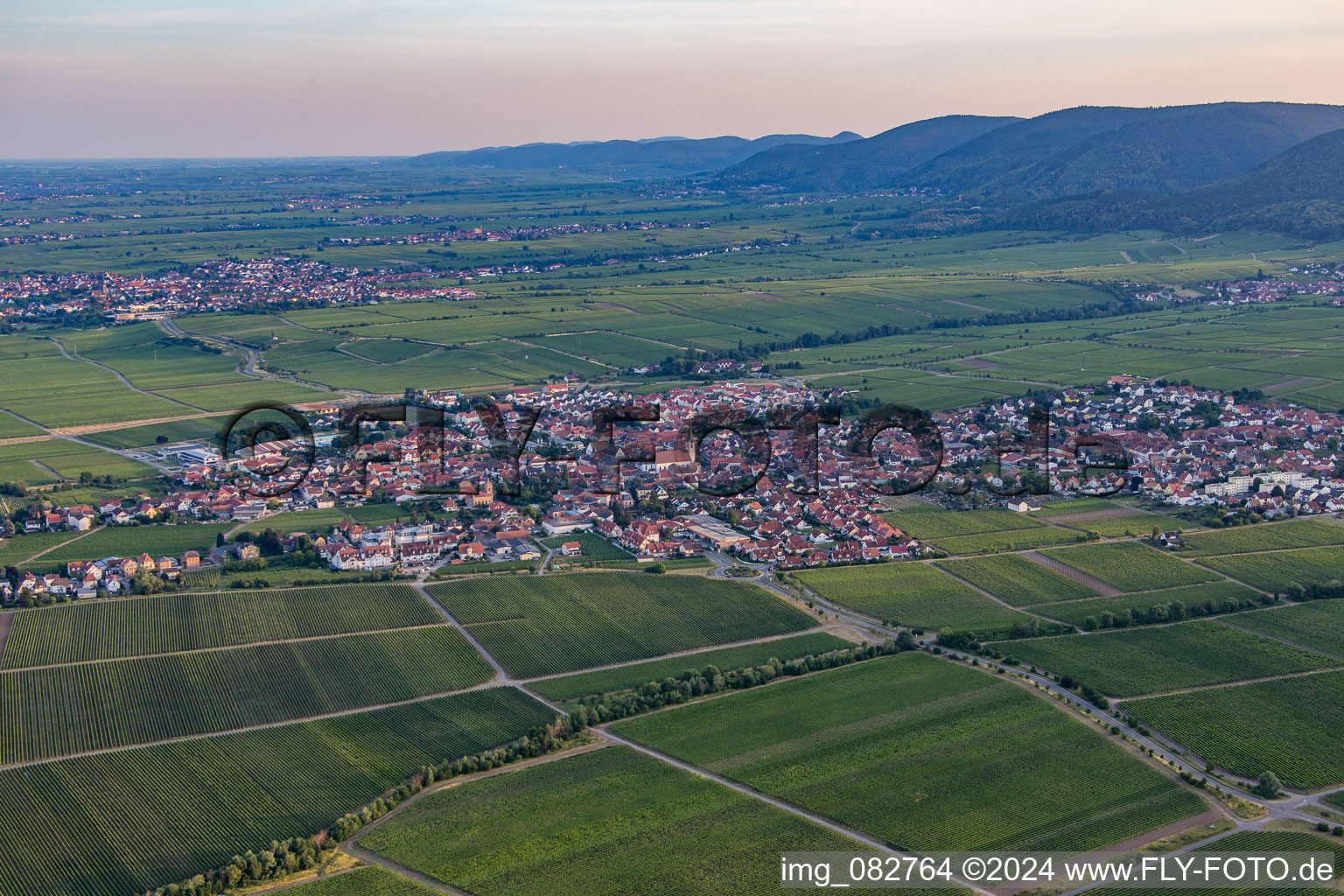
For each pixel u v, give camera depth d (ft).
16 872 635.66
